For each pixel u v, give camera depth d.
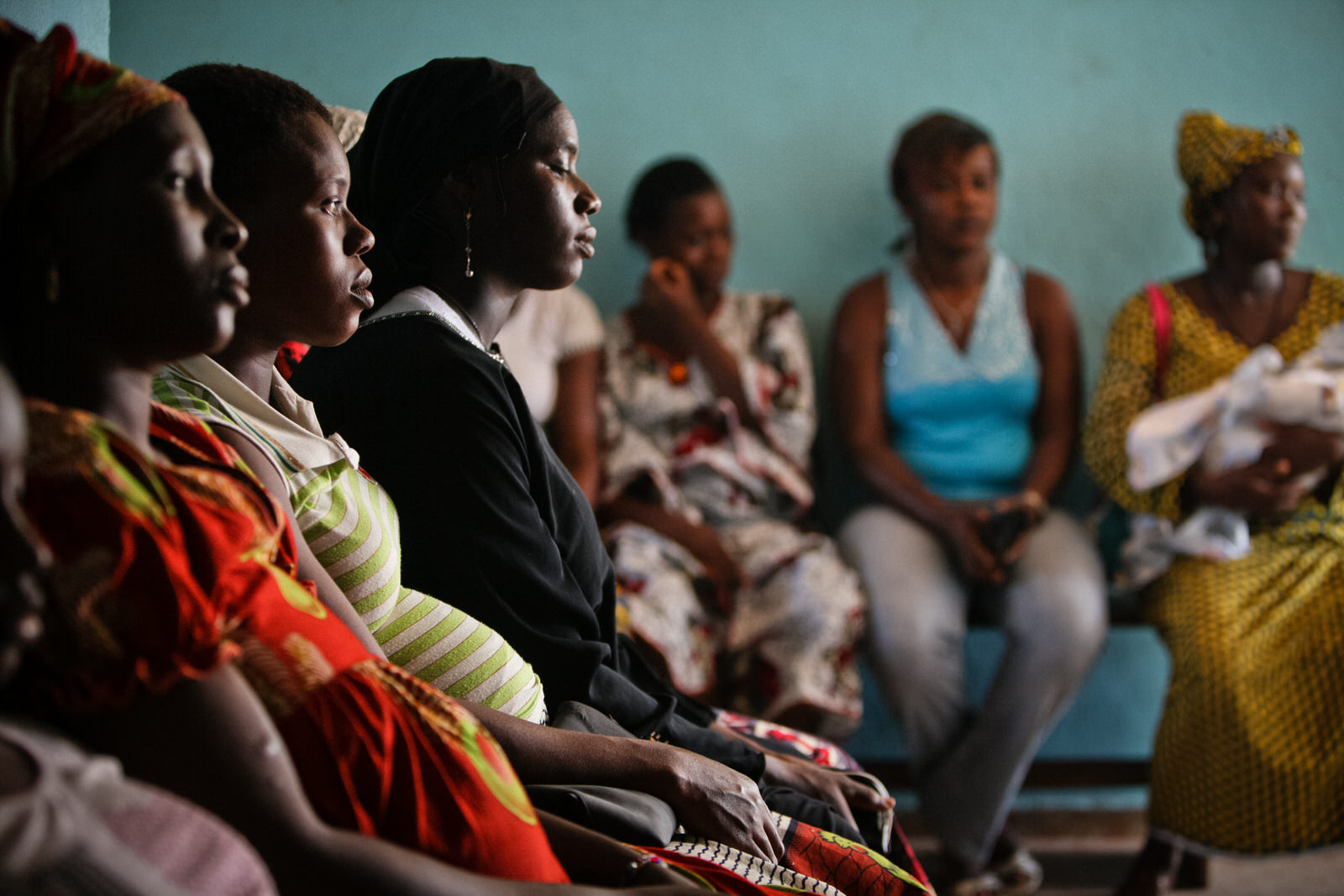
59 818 0.67
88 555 0.78
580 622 1.51
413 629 1.32
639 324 3.35
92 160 0.85
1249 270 3.22
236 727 0.81
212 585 0.85
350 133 1.74
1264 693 2.87
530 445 1.53
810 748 1.85
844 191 3.68
